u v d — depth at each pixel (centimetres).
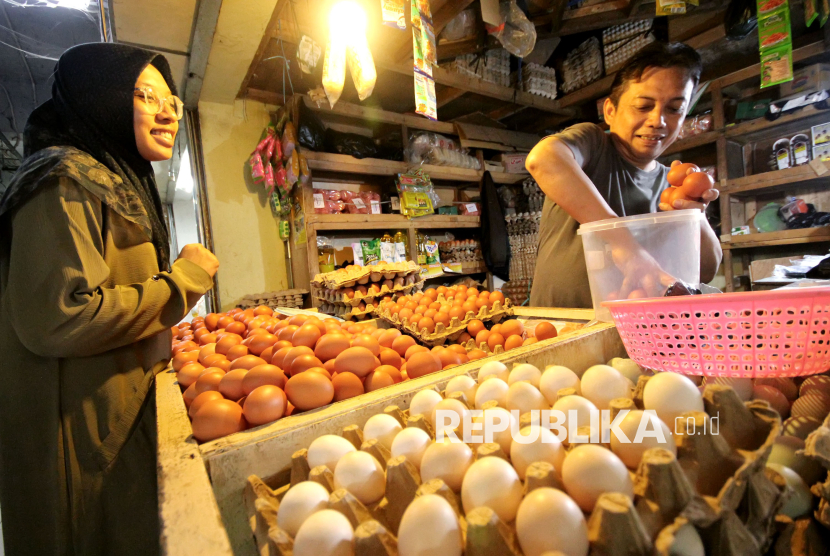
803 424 56
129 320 79
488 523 34
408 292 193
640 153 139
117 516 85
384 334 106
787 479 44
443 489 41
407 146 341
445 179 379
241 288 312
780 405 61
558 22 287
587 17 286
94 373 84
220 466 53
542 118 417
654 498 36
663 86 124
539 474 40
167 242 113
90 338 75
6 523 83
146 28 224
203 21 214
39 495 83
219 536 37
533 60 383
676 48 123
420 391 65
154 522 87
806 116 260
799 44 268
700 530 35
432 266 358
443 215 357
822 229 248
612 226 90
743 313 58
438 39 284
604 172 142
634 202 149
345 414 62
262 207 321
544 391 61
